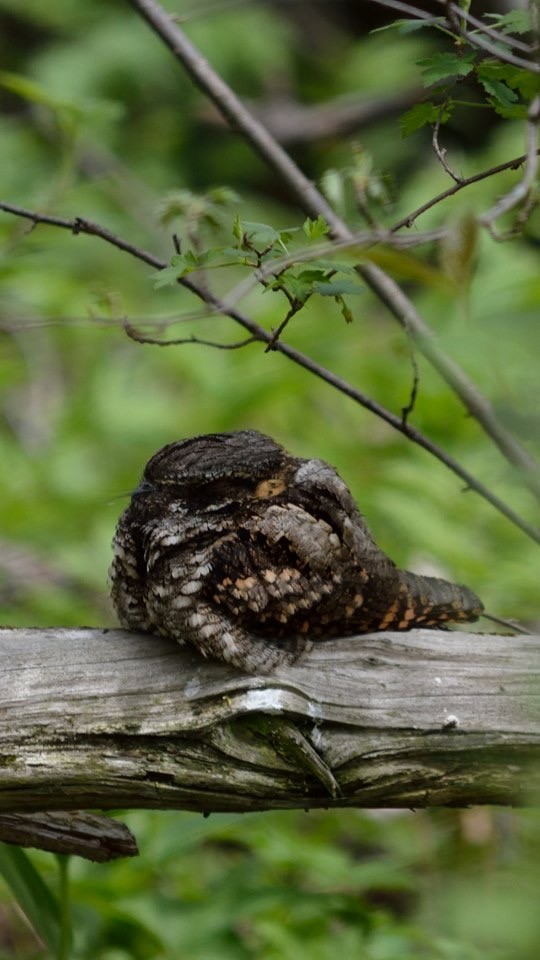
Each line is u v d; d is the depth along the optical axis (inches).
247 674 234.1
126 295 578.6
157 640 240.8
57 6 771.4
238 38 746.2
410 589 254.4
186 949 281.9
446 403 449.4
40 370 610.5
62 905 258.8
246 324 266.2
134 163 726.5
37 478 475.2
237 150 751.1
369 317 563.8
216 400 485.1
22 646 239.0
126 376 527.2
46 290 502.0
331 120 725.9
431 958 287.1
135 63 734.5
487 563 383.2
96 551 431.5
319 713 229.6
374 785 230.7
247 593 235.1
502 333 174.9
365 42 773.9
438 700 232.1
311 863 305.1
